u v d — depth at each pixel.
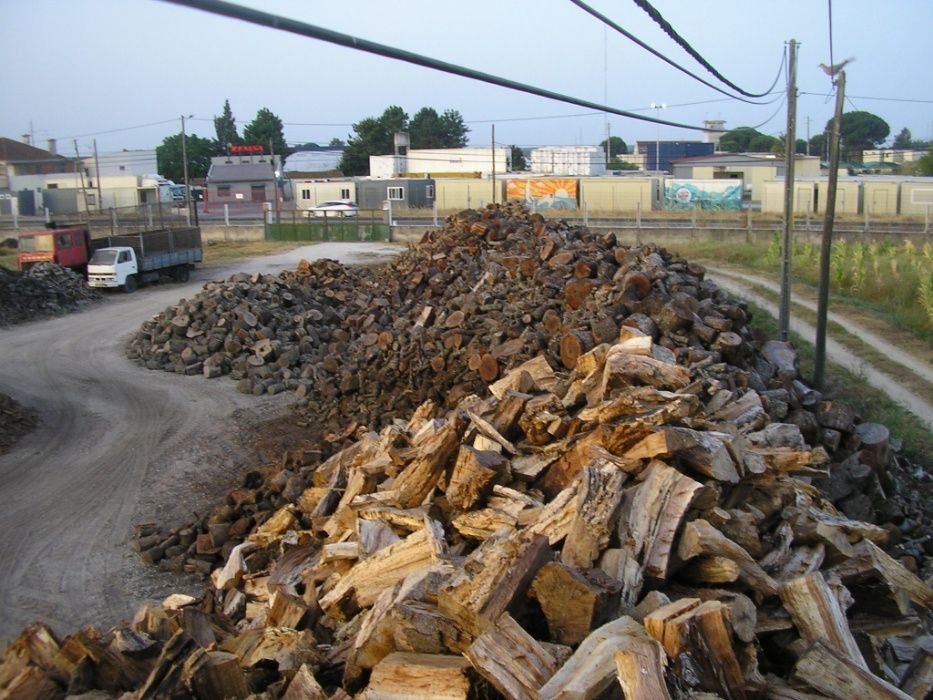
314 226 53.44
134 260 34.59
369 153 93.25
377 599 6.71
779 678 5.47
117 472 15.40
